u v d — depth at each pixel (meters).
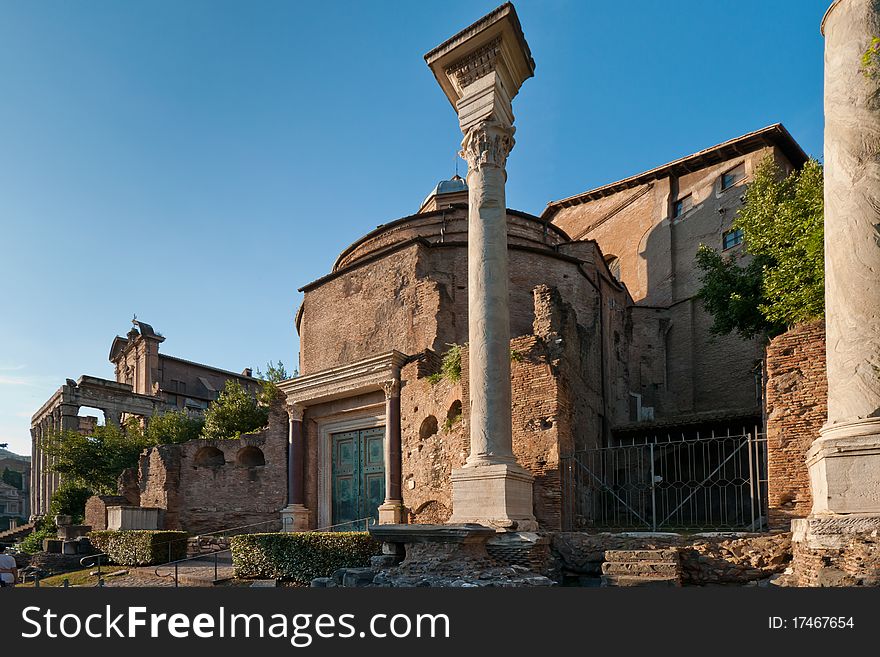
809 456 10.29
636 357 35.69
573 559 13.85
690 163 39.28
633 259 41.53
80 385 58.91
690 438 25.80
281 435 30.20
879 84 9.85
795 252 17.66
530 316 27.05
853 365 9.37
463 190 34.31
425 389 22.34
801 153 36.56
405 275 27.66
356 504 25.83
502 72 15.91
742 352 34.12
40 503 59.75
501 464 13.75
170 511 31.55
